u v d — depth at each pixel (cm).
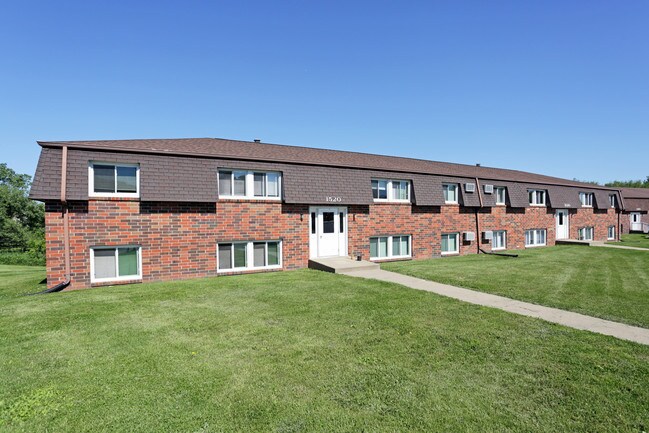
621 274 1227
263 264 1288
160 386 414
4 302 787
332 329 610
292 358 494
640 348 533
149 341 549
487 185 1902
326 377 440
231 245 1232
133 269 1083
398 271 1240
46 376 434
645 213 4275
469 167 2438
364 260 1488
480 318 672
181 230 1136
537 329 614
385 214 1568
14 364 466
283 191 1298
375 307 745
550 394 404
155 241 1099
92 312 700
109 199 1040
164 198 1081
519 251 1978
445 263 1477
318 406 377
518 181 2089
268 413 364
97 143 1092
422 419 356
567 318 688
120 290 930
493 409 374
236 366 467
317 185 1361
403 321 652
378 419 356
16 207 3709
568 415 364
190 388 410
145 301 793
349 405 380
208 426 342
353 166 1459
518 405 382
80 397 388
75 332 585
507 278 1108
